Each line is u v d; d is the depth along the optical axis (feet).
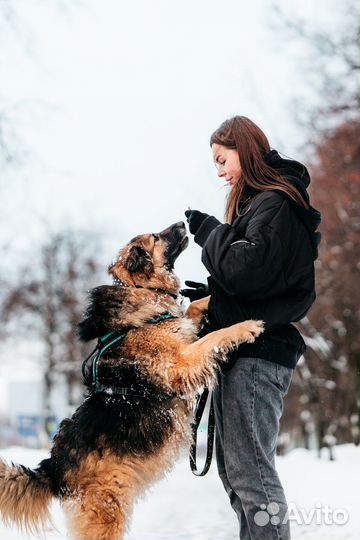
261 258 13.25
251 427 13.80
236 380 14.01
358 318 74.43
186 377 15.38
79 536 15.05
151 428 15.49
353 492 29.40
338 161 73.87
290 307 13.93
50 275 118.11
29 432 155.84
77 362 113.80
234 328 14.12
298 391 83.15
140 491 15.53
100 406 15.62
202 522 25.08
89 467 15.20
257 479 13.74
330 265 74.79
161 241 18.21
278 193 13.87
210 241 13.84
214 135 15.08
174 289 17.95
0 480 15.43
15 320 116.67
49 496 15.57
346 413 74.64
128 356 16.01
